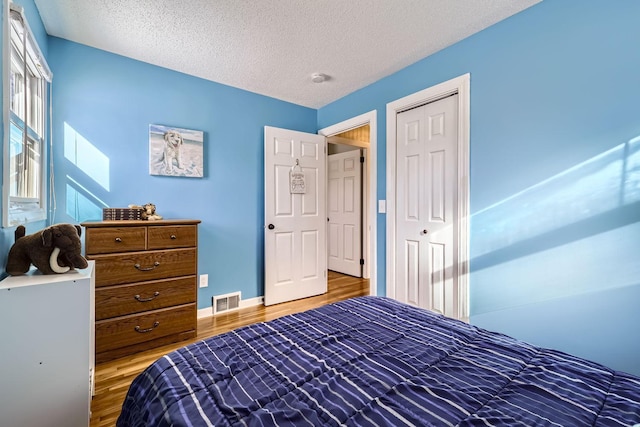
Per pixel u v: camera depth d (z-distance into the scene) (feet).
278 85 10.00
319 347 3.67
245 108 10.39
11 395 3.84
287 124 11.52
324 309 5.17
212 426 2.29
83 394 4.24
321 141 11.93
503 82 6.55
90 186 7.60
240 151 10.29
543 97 5.95
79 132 7.44
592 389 2.77
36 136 6.34
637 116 4.92
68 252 4.50
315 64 8.53
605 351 5.27
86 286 4.26
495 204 6.72
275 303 10.74
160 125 8.62
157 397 2.78
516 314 6.40
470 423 2.32
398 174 9.16
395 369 3.14
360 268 14.85
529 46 6.13
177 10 6.15
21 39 5.06
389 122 9.22
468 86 7.16
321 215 12.03
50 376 4.05
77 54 7.39
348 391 2.74
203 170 9.45
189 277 7.87
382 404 2.56
